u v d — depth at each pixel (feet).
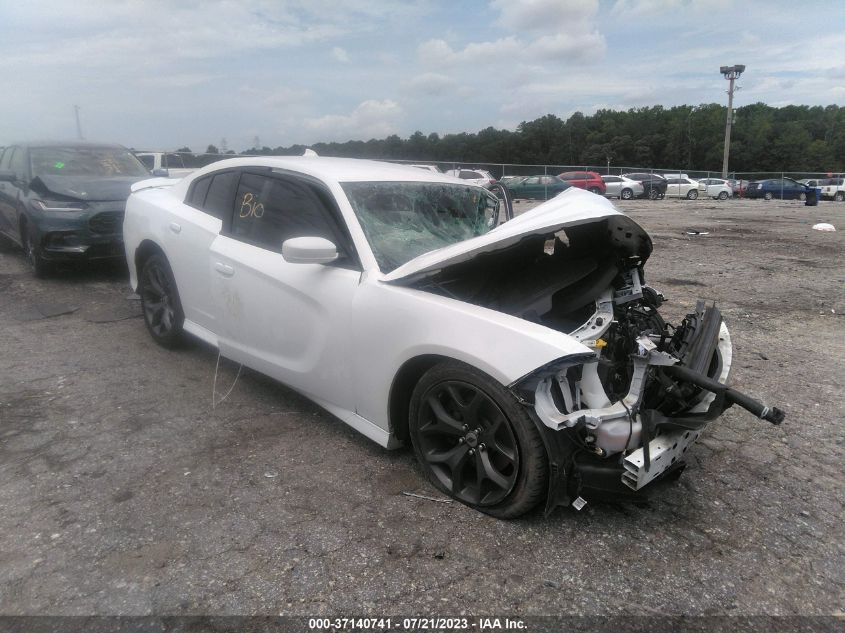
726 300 23.48
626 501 8.29
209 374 14.39
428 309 9.12
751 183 118.42
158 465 10.19
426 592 7.44
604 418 8.04
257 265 11.80
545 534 8.64
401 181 12.35
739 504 9.57
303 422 12.00
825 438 11.86
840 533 8.89
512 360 8.05
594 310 10.20
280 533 8.47
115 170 25.76
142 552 7.98
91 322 18.39
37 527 8.42
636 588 7.62
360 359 10.07
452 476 9.27
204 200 14.11
